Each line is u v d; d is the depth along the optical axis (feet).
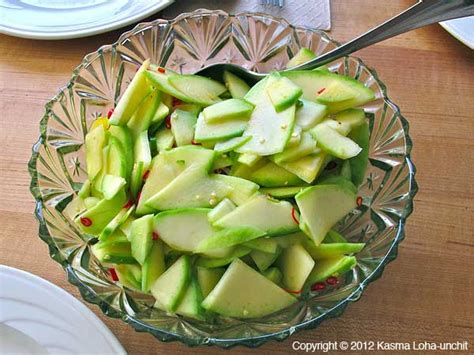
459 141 1.22
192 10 1.41
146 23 1.26
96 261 1.00
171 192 0.98
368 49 1.33
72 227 1.03
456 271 1.08
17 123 1.26
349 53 1.13
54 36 1.33
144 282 0.93
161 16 1.40
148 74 1.08
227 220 0.94
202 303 0.91
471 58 1.32
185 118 1.08
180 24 1.26
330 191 0.98
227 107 1.04
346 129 1.05
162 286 0.93
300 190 0.98
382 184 1.07
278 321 0.93
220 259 0.94
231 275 0.92
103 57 1.18
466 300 1.06
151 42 1.26
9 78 1.32
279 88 1.04
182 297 0.92
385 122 1.10
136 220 0.95
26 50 1.36
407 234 1.12
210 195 0.98
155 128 1.09
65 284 1.08
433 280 1.07
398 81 1.30
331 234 1.01
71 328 0.99
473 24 1.31
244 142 1.00
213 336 0.89
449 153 1.20
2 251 1.11
